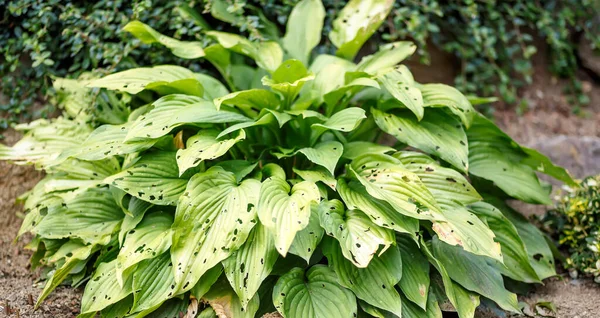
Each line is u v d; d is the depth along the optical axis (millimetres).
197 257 1044
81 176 1242
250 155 1268
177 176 1153
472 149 1315
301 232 1075
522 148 1305
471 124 1290
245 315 1058
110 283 1106
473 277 1167
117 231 1179
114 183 1097
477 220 1138
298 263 1139
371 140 1364
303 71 1237
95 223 1207
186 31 1353
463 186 1174
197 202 1067
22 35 1364
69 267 1136
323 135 1293
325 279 1091
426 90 1285
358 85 1244
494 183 1322
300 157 1261
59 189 1186
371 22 1325
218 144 1100
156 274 1093
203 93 1264
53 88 1364
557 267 1354
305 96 1294
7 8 1354
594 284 1286
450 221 1125
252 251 1057
